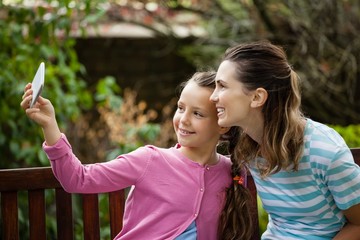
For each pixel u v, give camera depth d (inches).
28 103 72.0
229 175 82.7
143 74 253.4
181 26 249.6
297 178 76.7
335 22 221.9
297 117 76.0
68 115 147.0
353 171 74.7
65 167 73.2
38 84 69.4
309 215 78.1
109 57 248.5
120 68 250.4
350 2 223.0
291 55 225.0
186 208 78.6
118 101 157.2
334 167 74.4
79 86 152.5
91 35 237.1
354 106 234.1
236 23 231.3
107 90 156.6
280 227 80.7
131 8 237.3
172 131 204.8
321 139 75.6
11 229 86.2
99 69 247.6
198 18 250.8
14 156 147.5
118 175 76.7
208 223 80.0
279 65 75.7
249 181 91.7
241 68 74.8
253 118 76.3
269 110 75.8
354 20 223.6
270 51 76.0
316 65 224.2
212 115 79.4
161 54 250.8
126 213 80.8
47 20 140.9
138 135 174.1
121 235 81.1
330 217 78.0
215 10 236.5
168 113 236.4
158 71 254.8
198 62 242.7
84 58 245.3
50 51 143.0
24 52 140.9
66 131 190.7
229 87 75.2
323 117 237.0
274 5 221.0
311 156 75.4
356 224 77.6
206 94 78.9
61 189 87.8
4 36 141.2
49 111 73.0
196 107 78.8
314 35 221.1
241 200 81.4
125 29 250.5
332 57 227.3
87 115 225.3
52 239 139.3
